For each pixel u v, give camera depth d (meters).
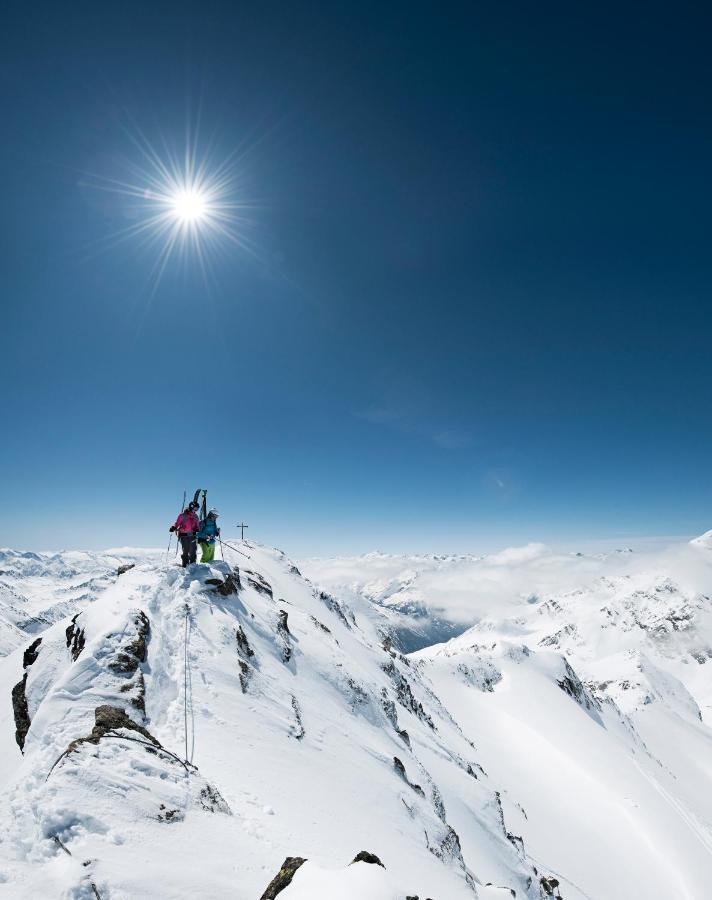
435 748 50.88
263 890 7.70
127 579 24.25
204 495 28.53
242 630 24.75
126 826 7.85
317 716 24.48
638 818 91.00
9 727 20.42
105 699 15.05
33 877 6.38
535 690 165.00
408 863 16.11
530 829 76.50
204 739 15.36
